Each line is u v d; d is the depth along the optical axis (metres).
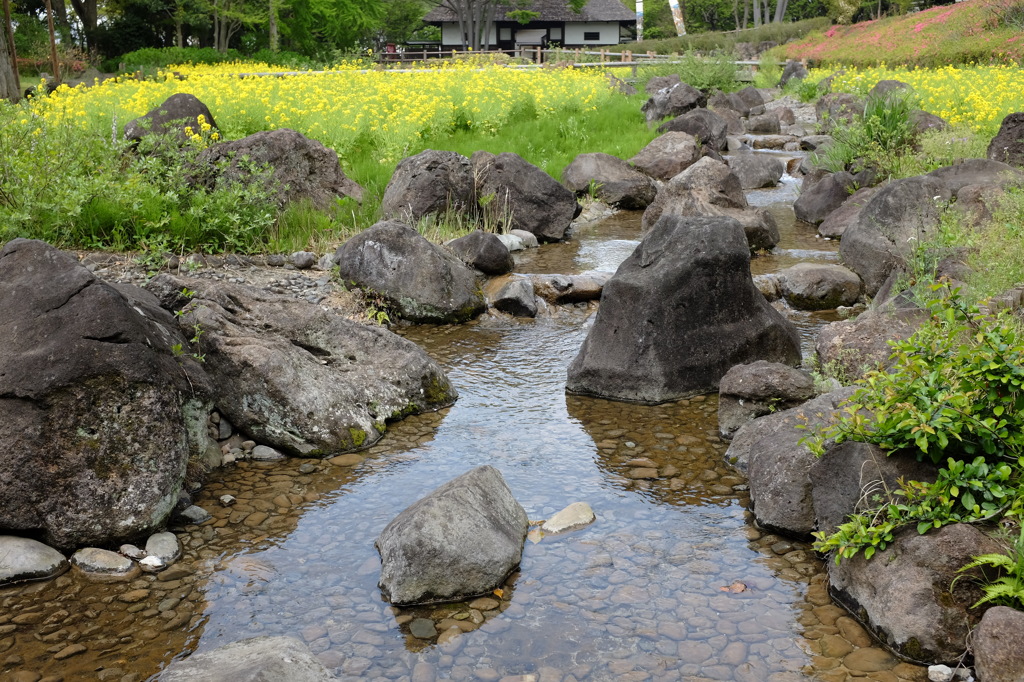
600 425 5.90
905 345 4.30
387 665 3.47
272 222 9.94
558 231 11.53
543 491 4.97
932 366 4.16
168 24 42.94
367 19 47.19
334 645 3.60
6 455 4.25
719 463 5.30
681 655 3.52
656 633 3.67
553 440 5.68
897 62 31.44
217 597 3.97
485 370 7.05
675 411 6.12
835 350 6.14
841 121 15.29
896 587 3.57
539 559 4.26
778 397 5.58
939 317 4.61
